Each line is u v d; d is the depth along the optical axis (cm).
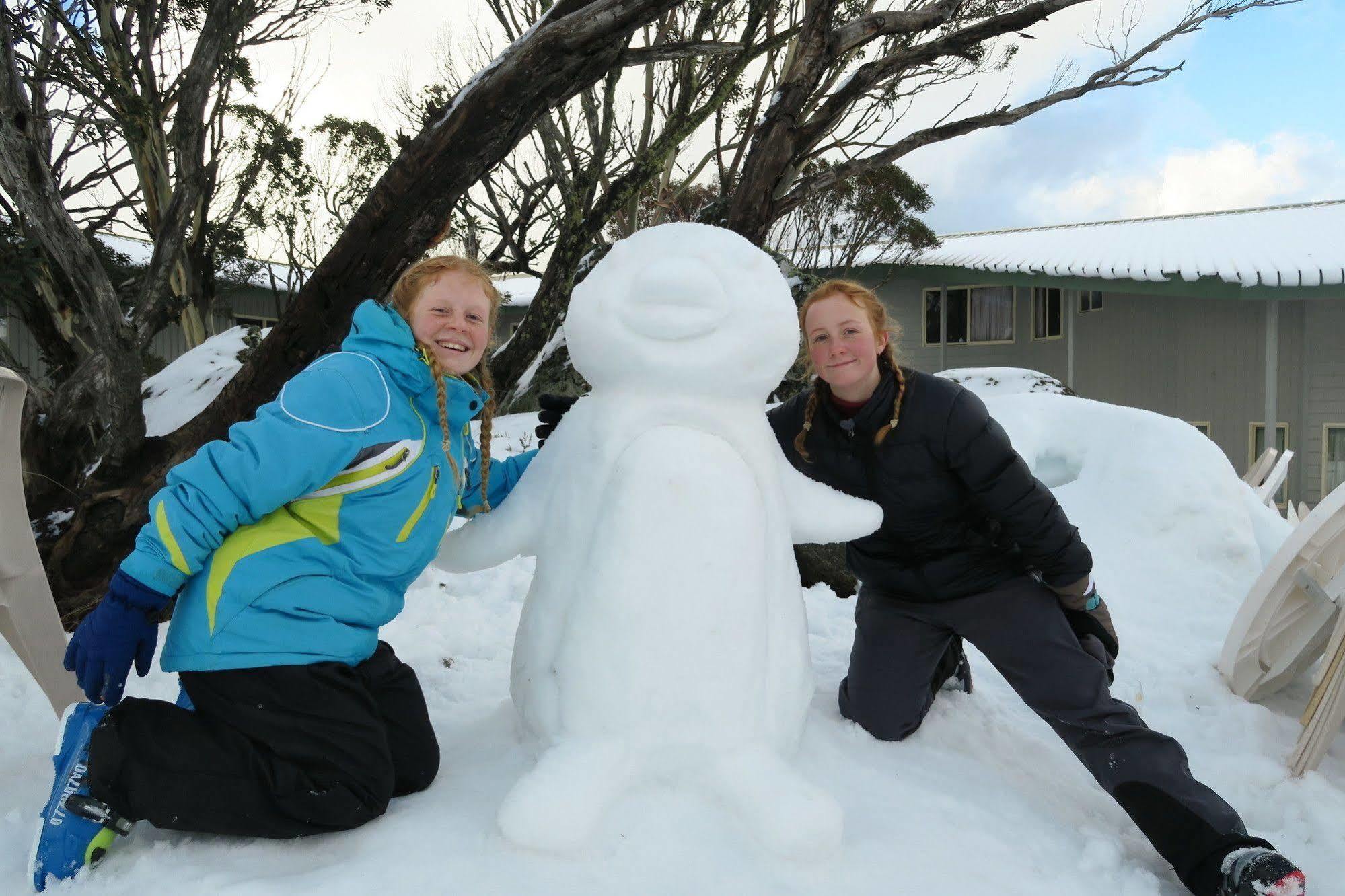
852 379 210
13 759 210
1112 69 457
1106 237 1404
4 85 290
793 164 441
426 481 179
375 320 179
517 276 2020
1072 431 495
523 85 292
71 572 344
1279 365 1072
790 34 466
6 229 520
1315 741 232
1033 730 261
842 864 160
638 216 1198
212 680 162
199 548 159
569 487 194
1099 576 404
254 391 340
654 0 283
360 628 176
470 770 194
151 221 695
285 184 1366
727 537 179
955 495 216
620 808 167
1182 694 296
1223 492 425
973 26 407
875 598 243
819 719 243
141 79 579
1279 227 1246
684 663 174
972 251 1425
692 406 192
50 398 412
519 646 199
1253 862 160
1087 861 179
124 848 163
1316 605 276
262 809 160
